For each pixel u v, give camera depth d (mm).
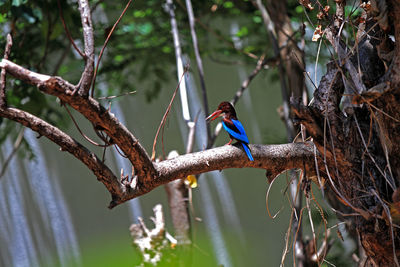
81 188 26469
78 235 25500
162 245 8375
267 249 25141
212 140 9641
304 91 8531
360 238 4953
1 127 13852
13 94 11031
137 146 4672
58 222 25375
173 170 5023
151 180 4957
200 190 26391
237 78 27438
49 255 25094
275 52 10445
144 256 8266
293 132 9414
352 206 4695
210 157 5152
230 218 26188
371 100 4438
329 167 5215
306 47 12312
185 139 25219
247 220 26109
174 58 15812
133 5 14422
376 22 4797
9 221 24781
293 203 5637
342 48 4988
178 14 15094
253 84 27672
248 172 27000
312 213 9297
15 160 24953
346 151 4863
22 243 24797
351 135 4852
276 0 10805
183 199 9219
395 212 4531
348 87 4828
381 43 4605
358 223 4922
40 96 11188
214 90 26953
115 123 4461
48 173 25734
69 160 26438
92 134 25094
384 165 4844
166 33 15281
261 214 26031
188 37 15586
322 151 4973
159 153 25016
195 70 25859
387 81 4379
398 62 4293
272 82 15891
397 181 4762
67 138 4551
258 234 25734
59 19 10219
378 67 4867
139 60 16375
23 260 24594
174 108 25406
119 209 25875
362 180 4777
